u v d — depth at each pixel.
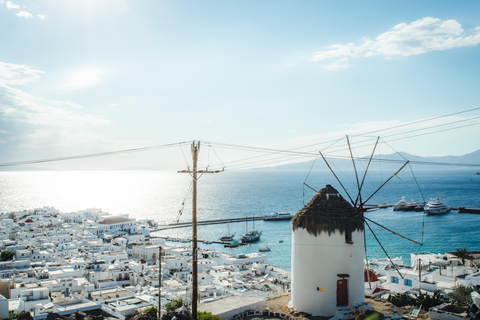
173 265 140.50
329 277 34.75
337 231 34.72
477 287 39.69
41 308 87.00
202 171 35.19
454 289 69.25
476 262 101.94
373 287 70.69
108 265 141.38
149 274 128.62
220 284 113.12
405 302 50.34
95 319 30.84
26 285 107.31
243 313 37.59
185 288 106.44
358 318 32.59
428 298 52.16
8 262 139.62
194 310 34.00
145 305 86.94
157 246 186.00
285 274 133.38
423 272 90.69
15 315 54.06
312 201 36.66
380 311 35.91
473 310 34.09
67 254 164.88
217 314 36.22
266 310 37.34
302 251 35.91
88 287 109.69
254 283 114.44
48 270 132.00
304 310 35.56
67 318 30.81
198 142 35.06
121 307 84.88
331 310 34.59
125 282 124.31
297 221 36.38
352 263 35.06
